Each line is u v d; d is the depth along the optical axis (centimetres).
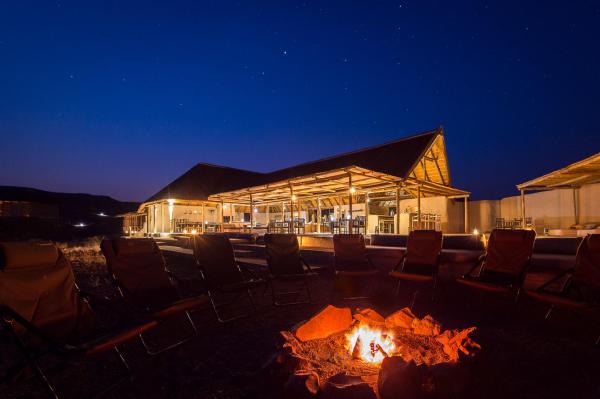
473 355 275
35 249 303
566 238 545
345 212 1966
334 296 593
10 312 242
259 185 1420
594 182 1313
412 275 518
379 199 1798
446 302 540
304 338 332
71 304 305
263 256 986
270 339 390
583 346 354
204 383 289
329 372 278
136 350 361
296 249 602
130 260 395
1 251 279
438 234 560
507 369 302
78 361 331
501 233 489
